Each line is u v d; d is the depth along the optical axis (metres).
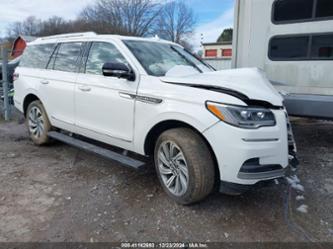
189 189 2.98
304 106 4.41
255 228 2.83
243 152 2.68
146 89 3.29
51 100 4.64
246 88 2.97
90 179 3.85
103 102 3.75
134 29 40.84
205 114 2.82
